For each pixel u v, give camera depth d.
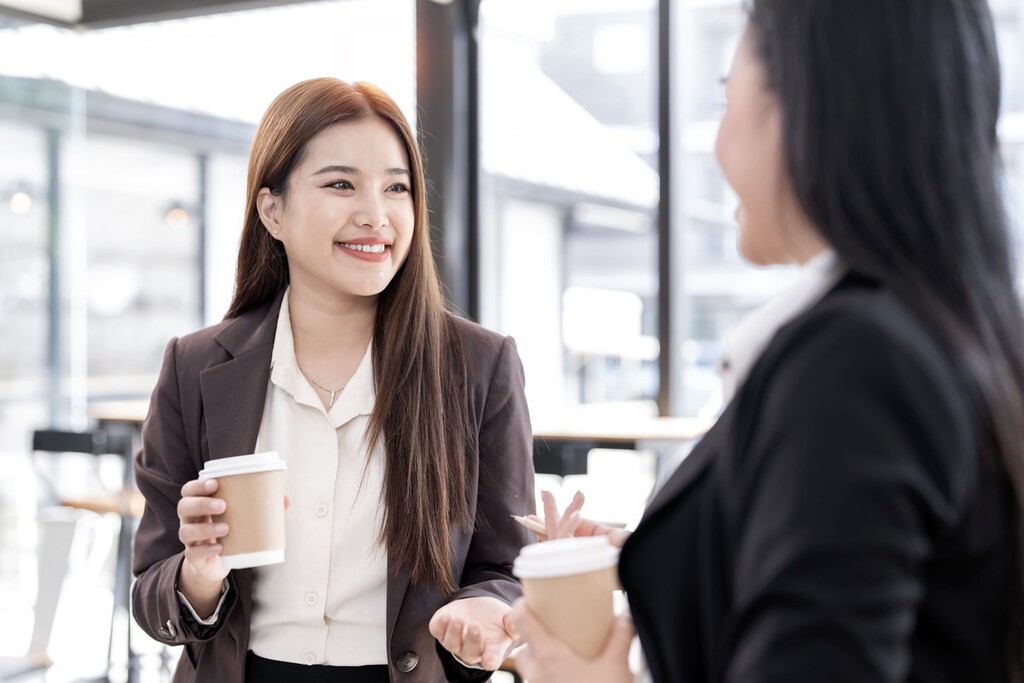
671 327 4.23
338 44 4.51
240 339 1.53
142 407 4.63
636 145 4.26
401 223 1.48
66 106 5.09
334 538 1.43
